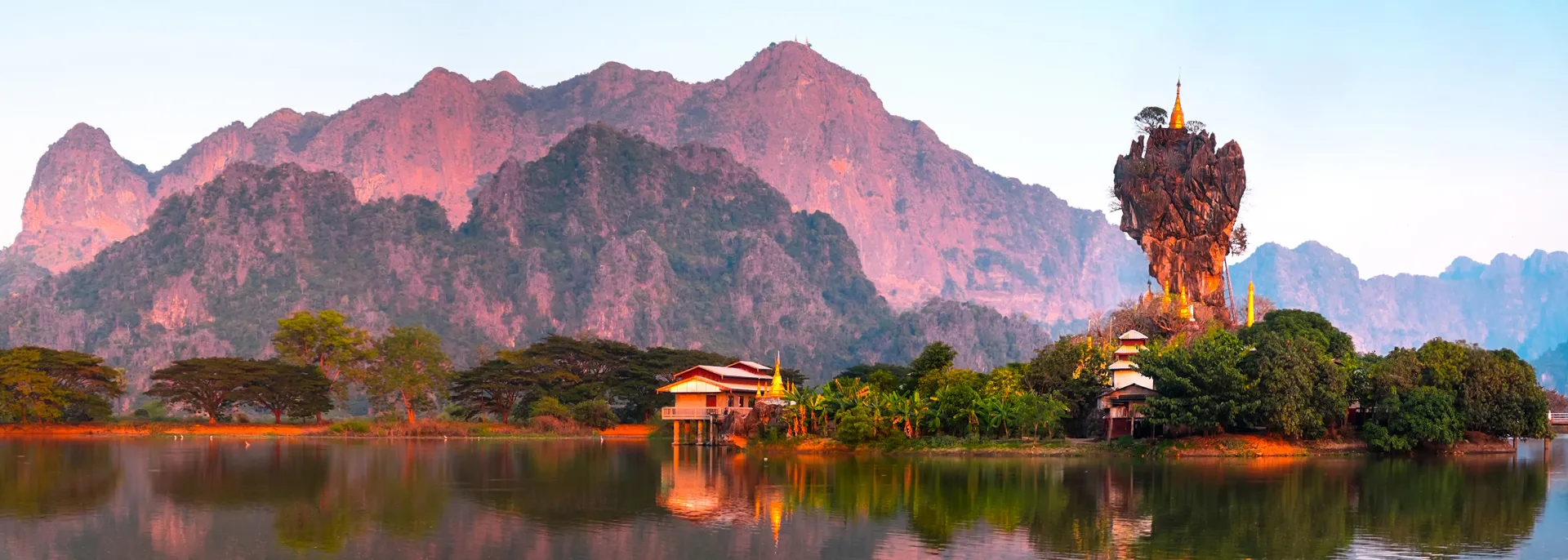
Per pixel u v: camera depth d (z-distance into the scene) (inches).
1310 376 5979.3
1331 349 7401.6
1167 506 4303.6
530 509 4350.4
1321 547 3533.5
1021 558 3390.7
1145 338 7332.7
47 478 5428.2
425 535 3784.5
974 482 5054.1
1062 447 6373.0
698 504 4424.2
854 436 6678.2
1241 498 4500.5
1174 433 6254.9
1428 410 5984.3
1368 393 6338.6
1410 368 6240.2
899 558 3398.1
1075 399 6963.6
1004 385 6761.8
